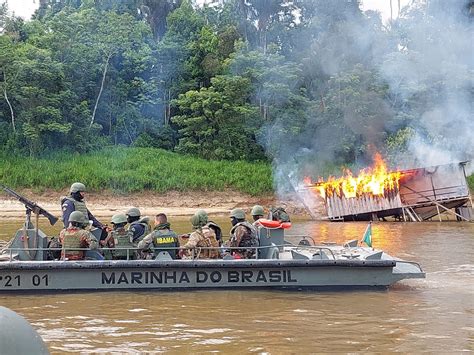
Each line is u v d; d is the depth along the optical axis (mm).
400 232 22125
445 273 12000
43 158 40344
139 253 10375
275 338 7262
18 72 41031
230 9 53438
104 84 46062
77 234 10078
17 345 3164
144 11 56156
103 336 7352
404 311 8680
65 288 9859
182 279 9984
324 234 21609
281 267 10023
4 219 29547
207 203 38031
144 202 37531
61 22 45156
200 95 44656
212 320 8148
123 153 42625
